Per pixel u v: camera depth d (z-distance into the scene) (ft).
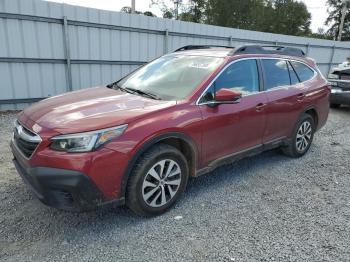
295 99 15.79
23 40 25.27
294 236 10.09
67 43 27.30
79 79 29.17
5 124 22.09
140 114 10.02
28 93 26.66
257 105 13.60
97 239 9.58
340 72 31.53
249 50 14.30
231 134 12.68
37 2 25.12
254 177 14.61
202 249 9.30
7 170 14.19
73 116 9.75
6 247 9.04
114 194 9.57
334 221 11.06
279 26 155.33
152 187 10.52
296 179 14.60
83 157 8.79
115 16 29.68
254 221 10.87
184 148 11.59
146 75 14.02
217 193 12.84
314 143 20.66
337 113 31.86
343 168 16.24
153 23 32.63
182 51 15.44
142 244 9.43
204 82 11.98
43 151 8.93
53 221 10.39
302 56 17.81
